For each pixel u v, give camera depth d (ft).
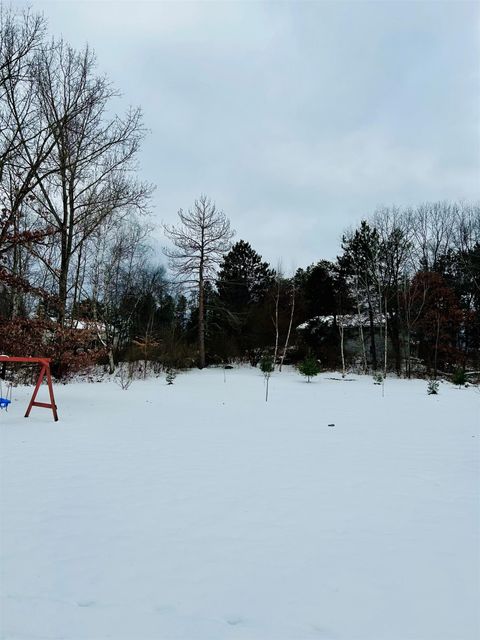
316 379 78.95
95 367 80.53
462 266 106.11
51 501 13.43
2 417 28.37
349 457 19.62
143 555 10.03
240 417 32.09
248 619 7.64
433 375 90.58
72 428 25.54
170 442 22.43
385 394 53.21
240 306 112.88
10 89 42.37
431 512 12.99
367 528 11.77
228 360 103.55
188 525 11.82
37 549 10.23
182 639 7.06
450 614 7.87
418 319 97.55
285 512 12.86
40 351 38.60
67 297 55.06
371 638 7.14
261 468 17.63
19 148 43.24
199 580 8.95
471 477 16.58
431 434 25.44
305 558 9.98
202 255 93.97
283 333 101.91
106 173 54.60
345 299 107.86
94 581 8.84
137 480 15.74
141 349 90.17
